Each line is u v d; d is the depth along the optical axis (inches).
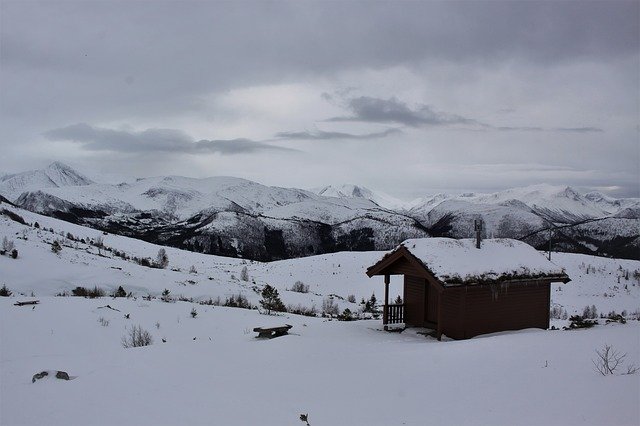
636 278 2359.7
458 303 635.5
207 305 998.4
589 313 1330.0
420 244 681.6
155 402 303.9
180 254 2977.4
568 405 263.7
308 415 275.9
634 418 236.5
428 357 428.5
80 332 674.8
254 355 462.0
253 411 285.0
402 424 255.6
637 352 389.7
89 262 1425.9
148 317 799.1
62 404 304.2
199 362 428.5
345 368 397.1
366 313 1217.4
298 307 1278.3
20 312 746.8
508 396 290.2
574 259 2783.0
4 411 294.5
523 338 493.4
